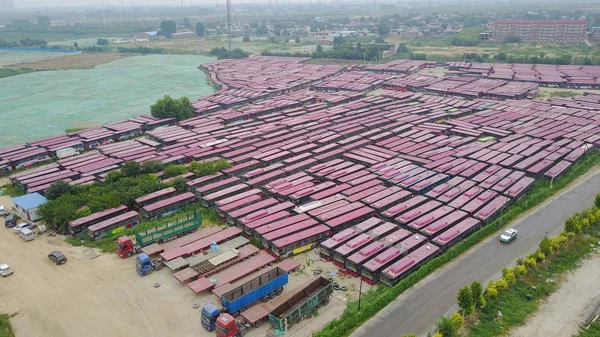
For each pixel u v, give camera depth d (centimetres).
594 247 7638
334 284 6956
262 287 6406
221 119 16100
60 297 6781
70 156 13112
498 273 7062
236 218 8675
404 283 6700
